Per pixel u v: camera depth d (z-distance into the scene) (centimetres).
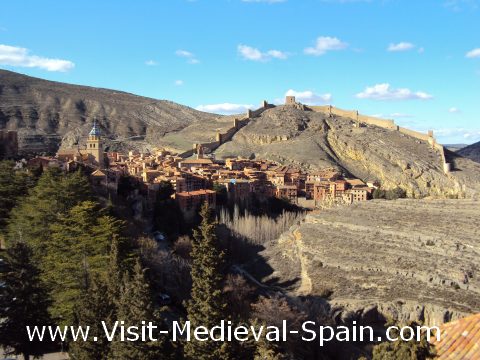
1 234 6988
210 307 4703
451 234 10756
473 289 8588
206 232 5166
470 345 1658
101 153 13438
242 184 16312
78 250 5381
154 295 6656
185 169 19088
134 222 9594
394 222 12238
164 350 4050
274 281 10856
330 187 18500
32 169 9075
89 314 4125
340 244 11519
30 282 4669
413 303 8381
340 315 8325
